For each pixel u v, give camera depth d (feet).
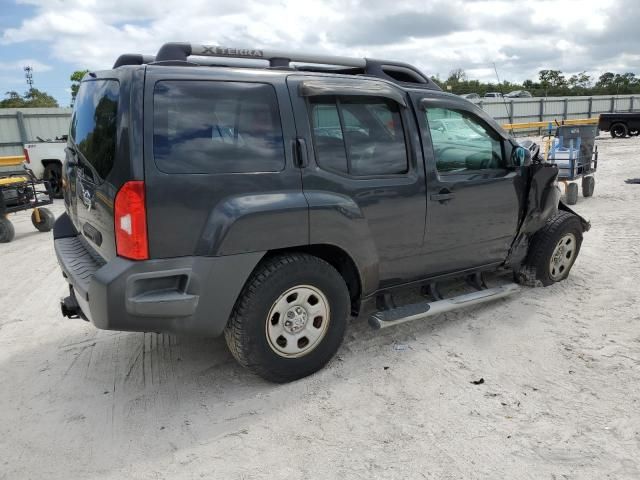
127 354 13.16
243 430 9.78
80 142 11.25
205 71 10.11
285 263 10.53
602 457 8.65
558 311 14.66
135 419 10.32
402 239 12.46
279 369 10.92
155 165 9.29
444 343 12.97
